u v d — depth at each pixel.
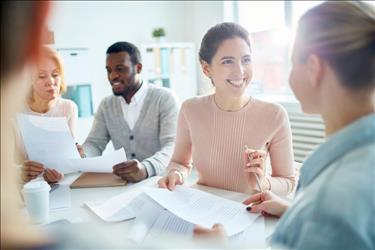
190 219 1.00
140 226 0.95
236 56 1.37
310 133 3.06
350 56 0.59
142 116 1.97
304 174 0.64
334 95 0.62
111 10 3.69
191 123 1.55
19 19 0.35
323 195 0.51
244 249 0.84
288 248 0.53
